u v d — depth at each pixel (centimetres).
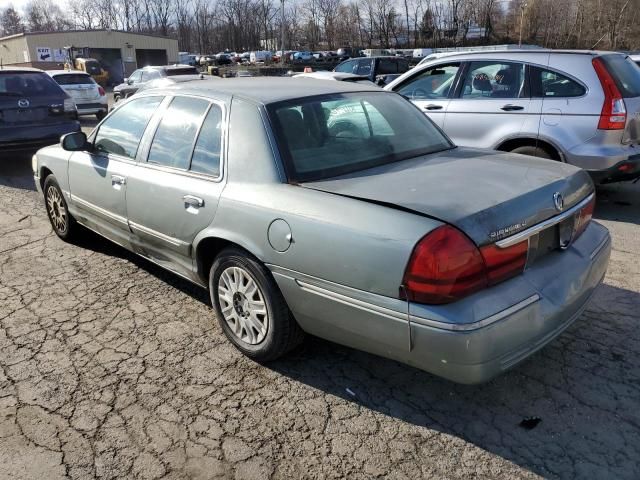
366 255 254
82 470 253
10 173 921
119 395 305
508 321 244
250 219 305
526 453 259
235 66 5531
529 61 596
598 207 644
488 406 292
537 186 283
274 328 311
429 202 257
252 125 324
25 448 267
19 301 420
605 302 395
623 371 317
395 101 399
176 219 358
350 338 277
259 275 308
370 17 7625
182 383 315
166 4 9600
